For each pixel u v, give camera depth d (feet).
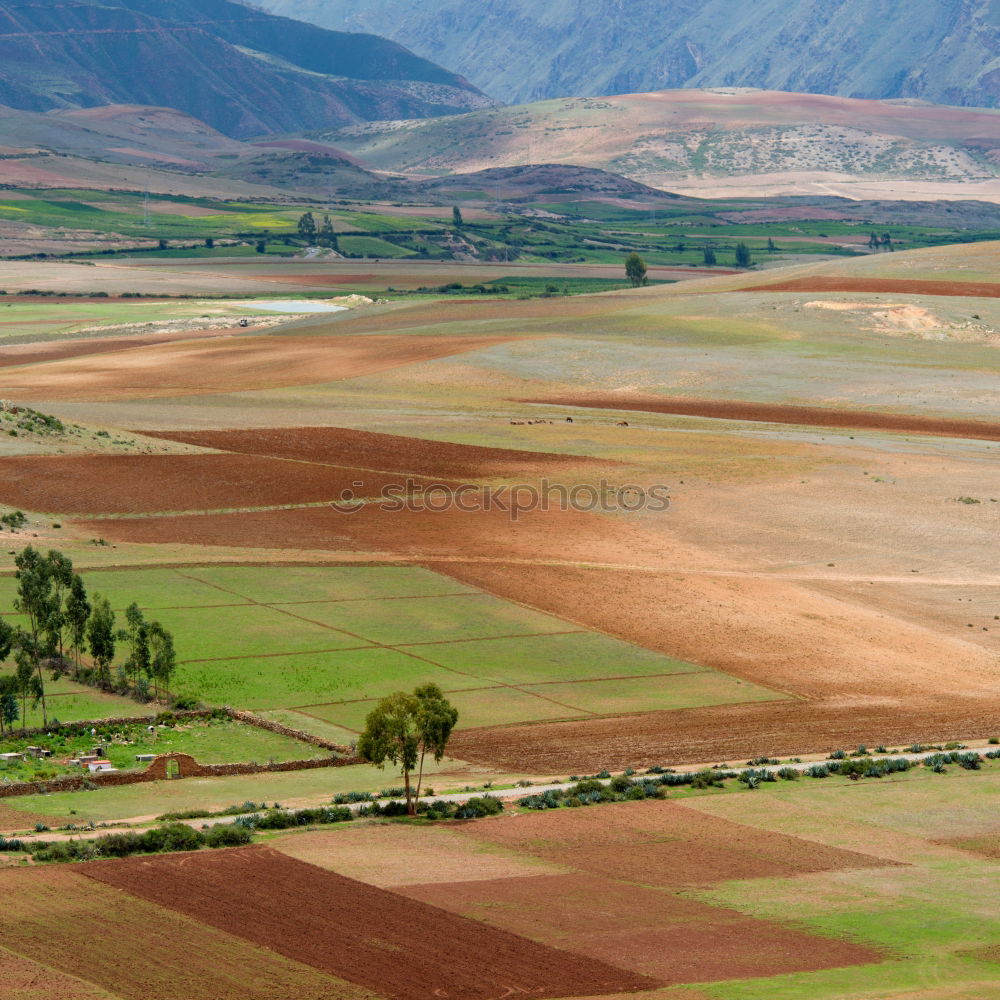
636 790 318.04
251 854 267.39
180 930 228.22
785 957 223.92
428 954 221.46
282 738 376.68
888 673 445.37
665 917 240.73
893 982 214.07
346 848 273.75
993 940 233.76
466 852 274.16
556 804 310.24
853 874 266.57
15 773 339.77
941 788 325.83
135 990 205.77
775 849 280.51
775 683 433.89
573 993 208.54
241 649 440.86
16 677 381.19
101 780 334.44
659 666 446.19
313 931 229.45
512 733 382.83
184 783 336.08
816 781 331.36
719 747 371.15
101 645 419.33
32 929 226.99
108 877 251.80
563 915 240.12
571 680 430.61
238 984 208.85
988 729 390.42
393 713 311.47
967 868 271.69
